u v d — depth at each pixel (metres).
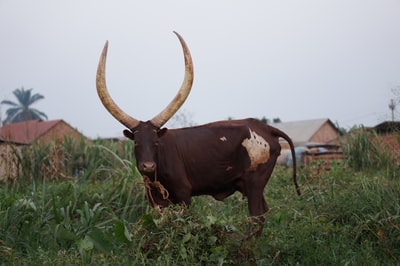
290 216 6.60
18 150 10.04
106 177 10.12
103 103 6.05
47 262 4.75
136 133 5.92
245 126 6.39
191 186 6.20
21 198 6.86
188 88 6.18
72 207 6.70
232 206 7.58
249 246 4.86
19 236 5.72
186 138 6.22
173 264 4.48
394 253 5.29
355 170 10.56
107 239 4.84
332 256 5.12
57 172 9.02
